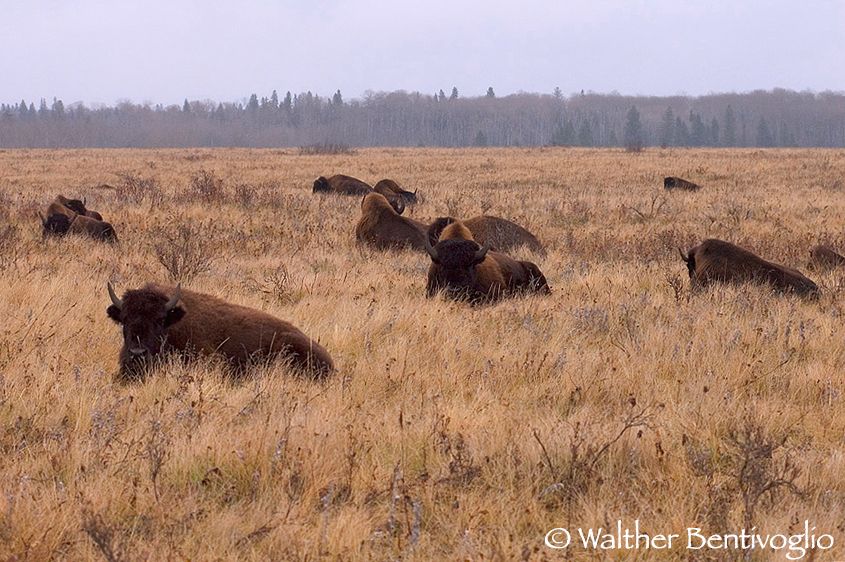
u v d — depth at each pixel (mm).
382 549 14945
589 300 37750
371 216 57031
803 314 34750
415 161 197250
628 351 27625
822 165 160875
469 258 38750
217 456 17906
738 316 33281
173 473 17422
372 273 44281
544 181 128500
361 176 145375
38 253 48531
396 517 15750
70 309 30750
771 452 17750
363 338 28781
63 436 18750
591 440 18906
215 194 85562
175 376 23188
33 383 21953
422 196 97625
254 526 15508
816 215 78812
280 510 15992
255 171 159250
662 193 104625
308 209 79312
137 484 16828
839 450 19438
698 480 17328
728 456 18594
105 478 16766
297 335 25328
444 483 17125
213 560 14219
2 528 14836
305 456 17875
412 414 21094
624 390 24156
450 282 38562
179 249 44062
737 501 16547
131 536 14781
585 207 81312
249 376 24156
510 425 20250
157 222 65688
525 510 16281
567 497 17047
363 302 34469
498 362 26078
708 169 153375
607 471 17938
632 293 38906
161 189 99875
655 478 17531
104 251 50812
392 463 18281
